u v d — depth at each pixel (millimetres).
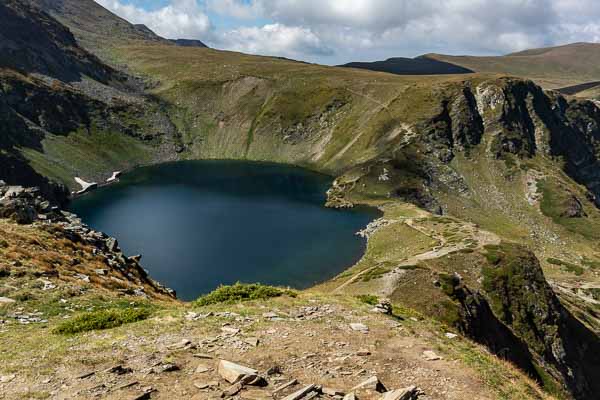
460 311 74938
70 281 35875
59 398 15320
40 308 29141
